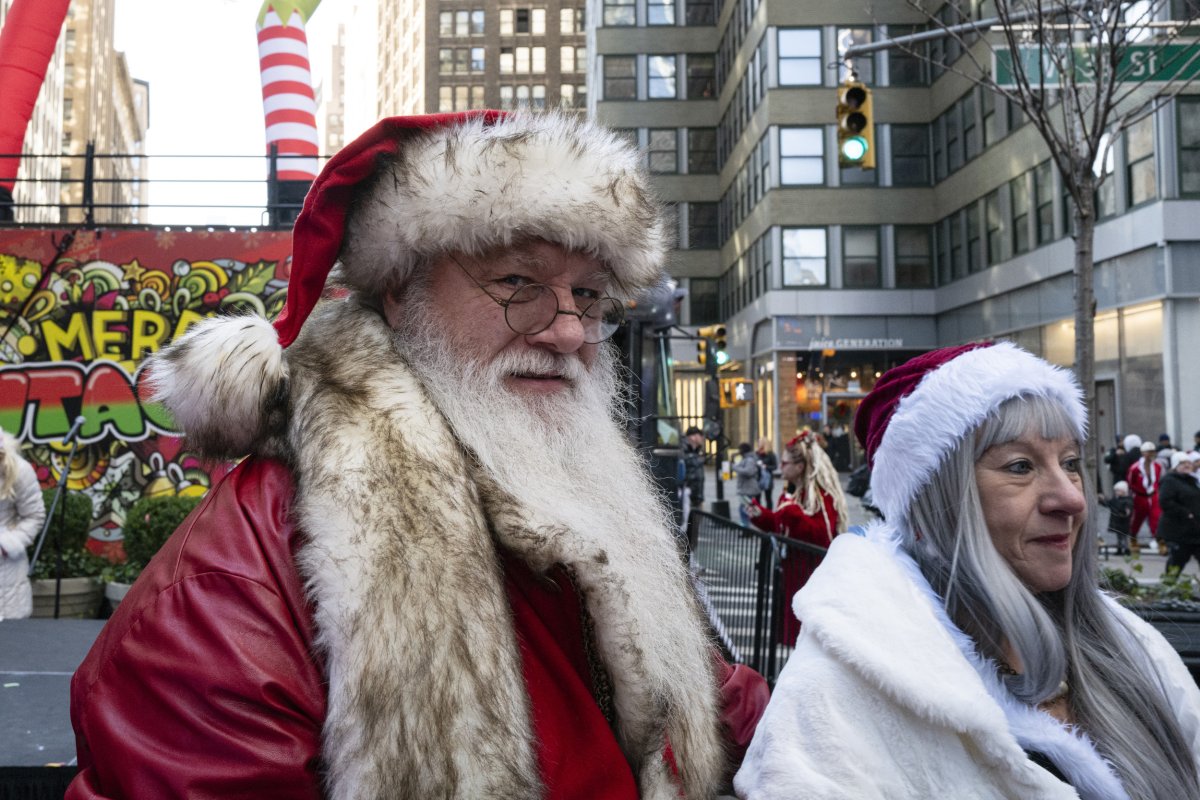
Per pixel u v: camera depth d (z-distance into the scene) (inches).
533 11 3639.3
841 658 56.2
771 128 1307.8
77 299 315.9
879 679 54.4
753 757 57.6
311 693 45.1
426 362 57.5
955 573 59.5
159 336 316.8
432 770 43.3
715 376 677.9
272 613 45.6
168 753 43.5
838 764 53.7
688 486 748.0
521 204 55.6
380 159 56.7
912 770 54.3
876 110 1288.1
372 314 57.6
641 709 53.6
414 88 3880.4
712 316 1765.5
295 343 56.2
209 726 43.3
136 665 45.2
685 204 1772.9
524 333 57.5
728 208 1681.8
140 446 313.0
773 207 1302.9
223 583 46.1
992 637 59.8
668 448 494.9
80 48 3659.0
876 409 69.5
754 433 1446.9
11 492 224.7
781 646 205.5
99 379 314.3
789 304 1300.4
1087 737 59.6
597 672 55.2
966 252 1171.9
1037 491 60.2
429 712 43.9
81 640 186.7
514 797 44.8
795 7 1304.1
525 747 46.1
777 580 208.2
